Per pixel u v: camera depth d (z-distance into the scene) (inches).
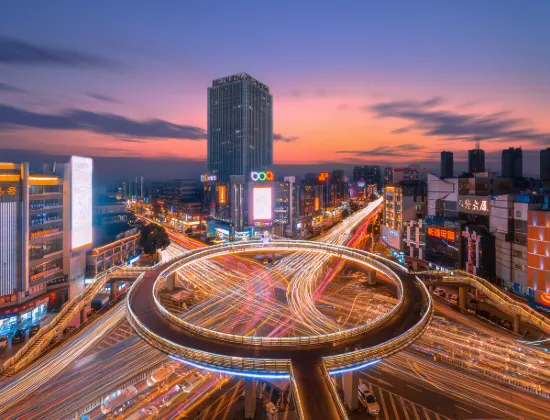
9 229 2672.2
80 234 3383.4
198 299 3376.0
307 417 1310.3
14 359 2220.7
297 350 1760.6
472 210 3631.9
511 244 2955.2
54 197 3154.5
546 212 2637.8
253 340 1815.9
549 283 2618.1
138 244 5108.3
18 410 1740.9
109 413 1711.4
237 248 3806.6
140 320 2113.7
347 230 7613.2
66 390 1905.8
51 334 2452.0
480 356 2215.8
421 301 2409.0
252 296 3459.6
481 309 3019.2
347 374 1777.8
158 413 1729.8
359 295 3457.2
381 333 1951.3
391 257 4682.6
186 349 1749.5
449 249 3607.3
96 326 2775.6
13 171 2714.1
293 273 4306.1
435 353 2261.3
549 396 1817.2
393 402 1807.3
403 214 4623.5
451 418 1680.6
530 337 2477.9
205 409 1775.3
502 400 1798.7
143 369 2121.1
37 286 2915.8
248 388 1713.8
